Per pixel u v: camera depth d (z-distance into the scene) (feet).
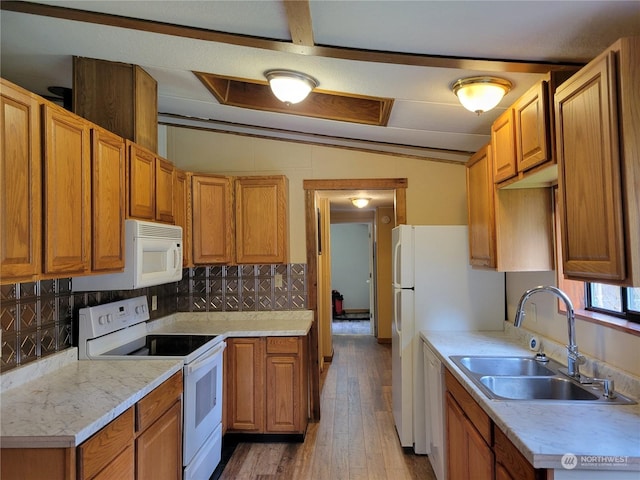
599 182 4.12
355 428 11.19
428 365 9.14
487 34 4.91
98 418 4.95
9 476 4.56
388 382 14.93
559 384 6.27
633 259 3.74
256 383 10.41
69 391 5.89
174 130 12.67
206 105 9.84
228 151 12.60
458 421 6.75
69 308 7.47
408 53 5.57
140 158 7.84
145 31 5.95
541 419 4.75
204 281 12.26
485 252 8.18
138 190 7.77
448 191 12.32
